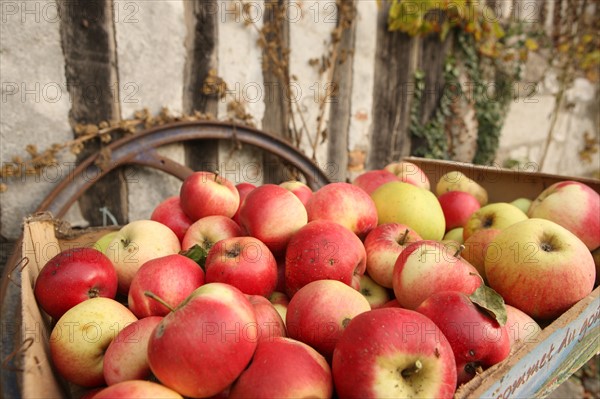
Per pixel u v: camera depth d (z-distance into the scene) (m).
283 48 2.03
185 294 0.74
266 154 2.11
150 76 1.69
